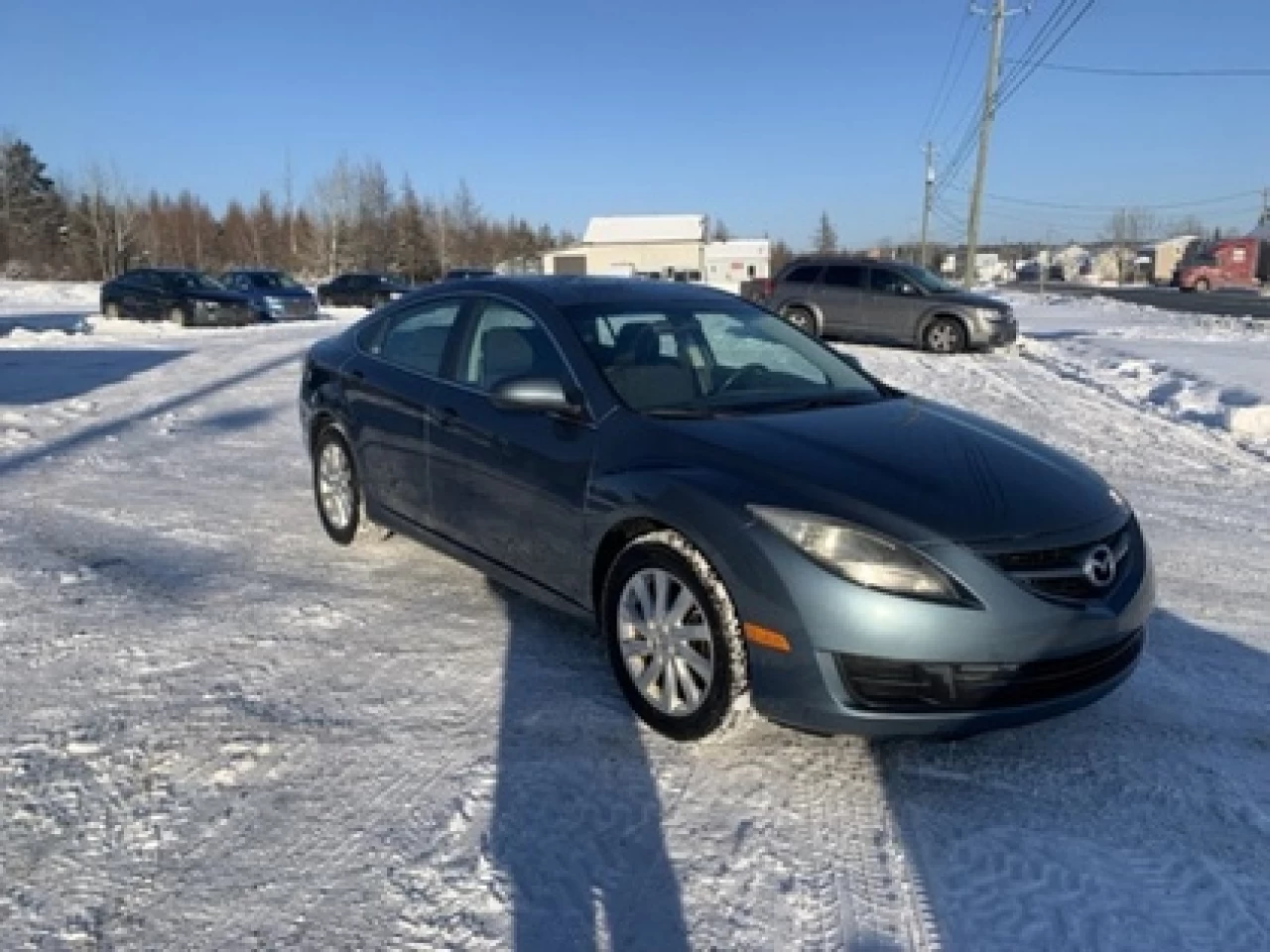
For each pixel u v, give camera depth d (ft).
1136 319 99.60
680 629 10.92
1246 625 15.12
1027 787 10.39
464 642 13.78
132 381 41.29
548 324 13.65
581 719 11.66
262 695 12.13
